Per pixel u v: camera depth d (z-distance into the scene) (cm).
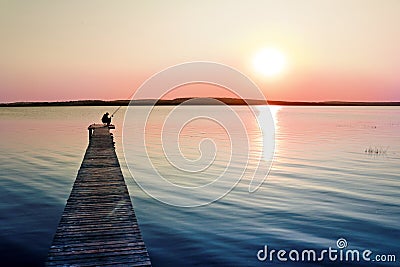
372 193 1648
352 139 4053
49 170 2292
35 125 6500
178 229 1216
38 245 1092
